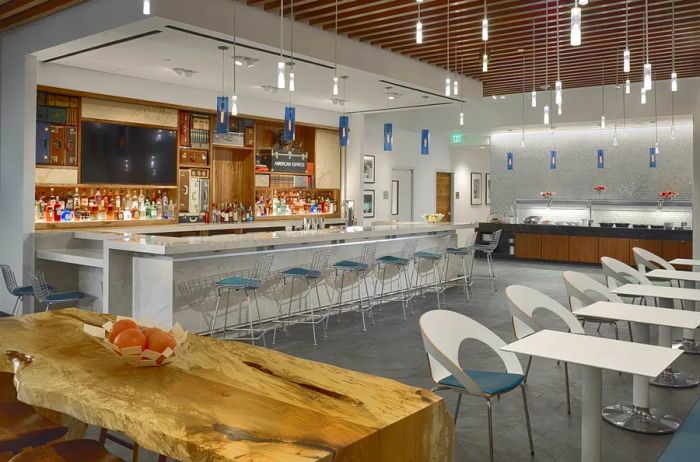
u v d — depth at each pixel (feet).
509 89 36.60
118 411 6.59
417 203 53.31
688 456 8.76
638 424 13.37
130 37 20.22
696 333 22.26
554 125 45.37
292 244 24.22
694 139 33.53
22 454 7.29
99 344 9.48
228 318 21.93
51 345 9.39
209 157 31.68
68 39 20.97
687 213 43.68
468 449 12.19
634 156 45.65
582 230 43.65
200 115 31.09
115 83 26.50
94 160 26.78
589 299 16.97
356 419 6.41
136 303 21.01
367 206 47.73
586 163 47.65
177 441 5.89
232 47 21.47
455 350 11.56
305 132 38.01
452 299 30.04
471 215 60.80
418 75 28.99
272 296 23.58
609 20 22.71
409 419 6.56
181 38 20.30
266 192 35.81
